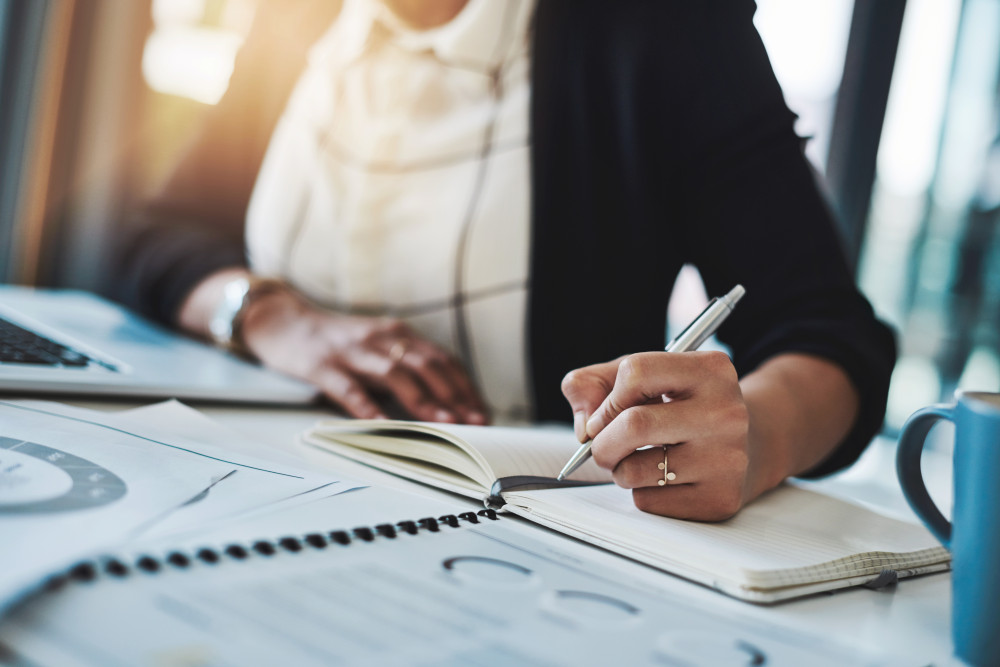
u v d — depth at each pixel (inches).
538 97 34.0
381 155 36.9
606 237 34.0
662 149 32.9
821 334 25.0
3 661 7.6
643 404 17.0
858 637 12.4
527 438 20.5
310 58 43.4
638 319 34.2
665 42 32.2
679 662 9.9
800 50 80.2
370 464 19.7
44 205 69.5
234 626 9.0
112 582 9.6
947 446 62.7
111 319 39.6
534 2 35.1
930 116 82.5
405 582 11.2
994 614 11.4
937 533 13.4
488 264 33.8
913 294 86.9
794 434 20.8
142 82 71.0
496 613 10.6
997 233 85.7
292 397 27.8
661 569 14.3
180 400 25.1
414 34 38.0
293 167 40.5
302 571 10.9
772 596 13.2
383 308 36.5
